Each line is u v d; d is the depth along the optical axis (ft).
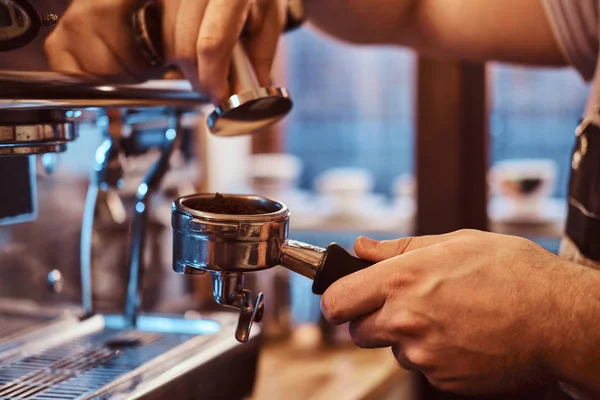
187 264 1.92
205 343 2.56
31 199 2.68
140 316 2.86
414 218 5.19
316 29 3.87
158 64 2.28
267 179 6.96
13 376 2.27
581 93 7.49
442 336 1.95
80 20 1.99
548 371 2.07
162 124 2.89
